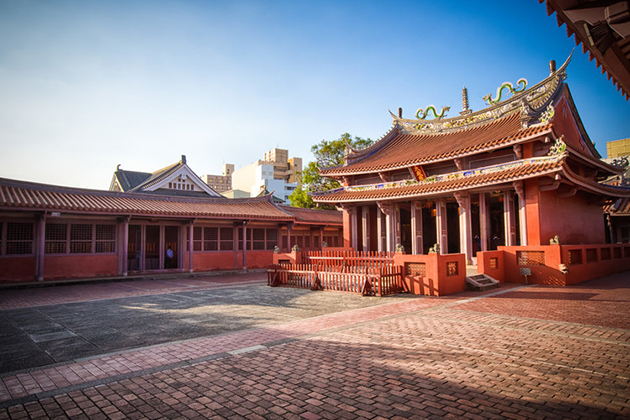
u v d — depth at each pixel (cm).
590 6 378
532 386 512
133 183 3938
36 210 1822
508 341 731
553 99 1986
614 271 2033
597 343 714
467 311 1030
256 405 462
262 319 984
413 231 2259
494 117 2375
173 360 645
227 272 2517
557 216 1877
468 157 2044
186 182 3400
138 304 1279
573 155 1922
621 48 461
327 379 544
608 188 2091
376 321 923
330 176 2691
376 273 1363
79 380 557
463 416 427
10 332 885
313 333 816
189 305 1245
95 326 941
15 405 472
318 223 3206
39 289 1723
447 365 598
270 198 3127
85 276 2052
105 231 2150
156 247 2586
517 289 1440
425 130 2767
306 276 1598
